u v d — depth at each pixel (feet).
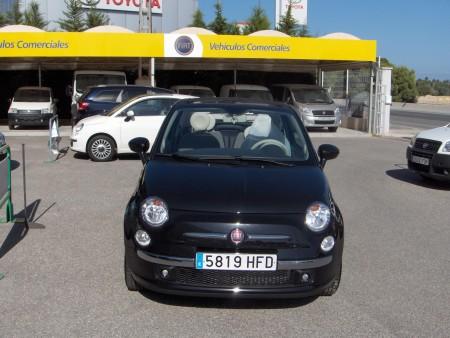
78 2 113.09
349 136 66.23
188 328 13.21
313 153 17.39
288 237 13.42
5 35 60.49
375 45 67.05
